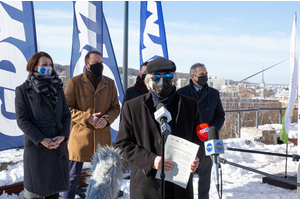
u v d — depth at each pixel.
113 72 5.05
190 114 2.05
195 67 3.44
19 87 2.67
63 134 2.74
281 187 4.34
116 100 3.67
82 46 4.65
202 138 1.94
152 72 1.92
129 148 1.96
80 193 3.66
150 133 1.95
